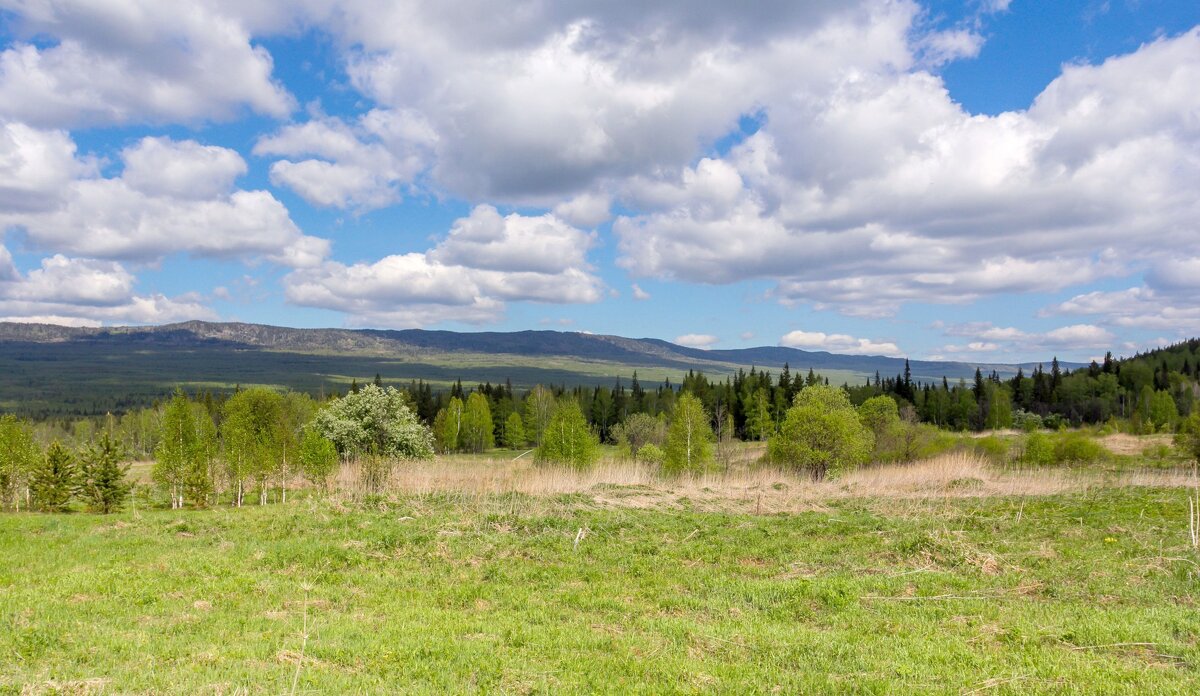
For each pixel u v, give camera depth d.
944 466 33.12
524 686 7.46
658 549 15.44
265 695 6.91
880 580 12.15
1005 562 13.29
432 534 16.45
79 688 6.97
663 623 9.88
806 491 26.98
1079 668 7.75
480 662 8.14
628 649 8.75
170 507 30.08
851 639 9.09
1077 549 14.53
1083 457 43.97
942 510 21.30
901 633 9.34
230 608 10.70
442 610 10.81
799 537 16.88
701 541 16.44
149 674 7.52
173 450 29.94
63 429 116.75
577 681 7.63
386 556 14.72
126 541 16.55
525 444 92.81
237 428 32.38
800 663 8.22
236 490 32.31
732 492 25.64
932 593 11.45
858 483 29.91
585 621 10.22
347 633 9.34
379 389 44.56
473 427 86.25
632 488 26.33
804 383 108.50
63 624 9.48
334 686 7.27
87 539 16.83
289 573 13.23
